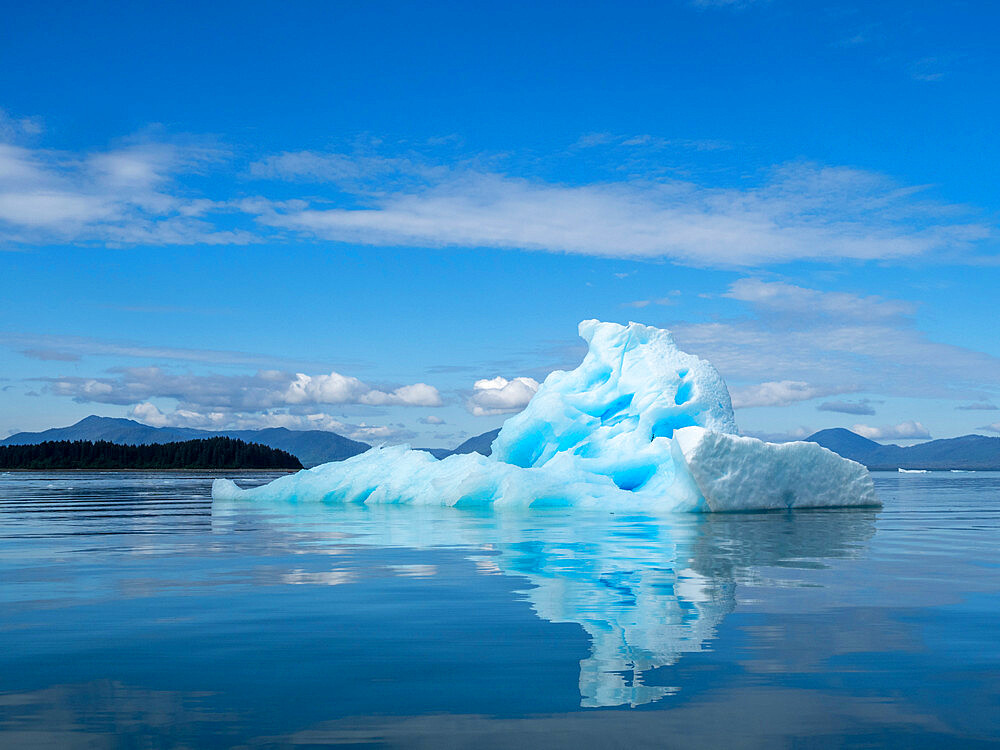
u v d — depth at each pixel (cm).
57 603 516
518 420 1997
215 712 295
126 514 1539
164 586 587
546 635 415
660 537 976
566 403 1969
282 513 1543
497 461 1998
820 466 1664
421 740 266
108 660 370
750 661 362
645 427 1869
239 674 346
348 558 758
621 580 604
